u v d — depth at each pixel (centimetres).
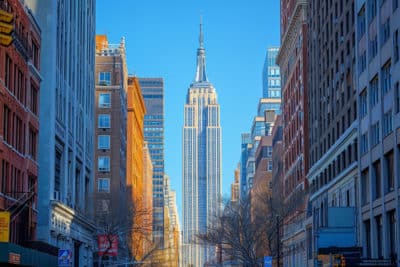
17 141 6425
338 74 9050
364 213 7669
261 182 17988
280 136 15600
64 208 8069
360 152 7794
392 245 6681
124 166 15838
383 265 6412
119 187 13825
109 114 14612
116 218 10875
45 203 7531
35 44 7250
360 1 7756
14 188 6241
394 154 6425
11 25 5072
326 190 9775
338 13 9044
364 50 7631
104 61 14838
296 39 12619
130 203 11762
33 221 6988
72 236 8862
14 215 6056
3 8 5494
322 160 9906
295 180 12719
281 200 11538
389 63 6644
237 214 11619
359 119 7812
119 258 12019
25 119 6662
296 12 12119
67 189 8719
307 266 10644
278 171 15400
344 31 8662
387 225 6750
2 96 5700
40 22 7888
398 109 6331
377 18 7012
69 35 8944
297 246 12038
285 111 14212
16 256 5019
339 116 9019
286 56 13988
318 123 10481
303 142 11781
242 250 11306
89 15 10838
